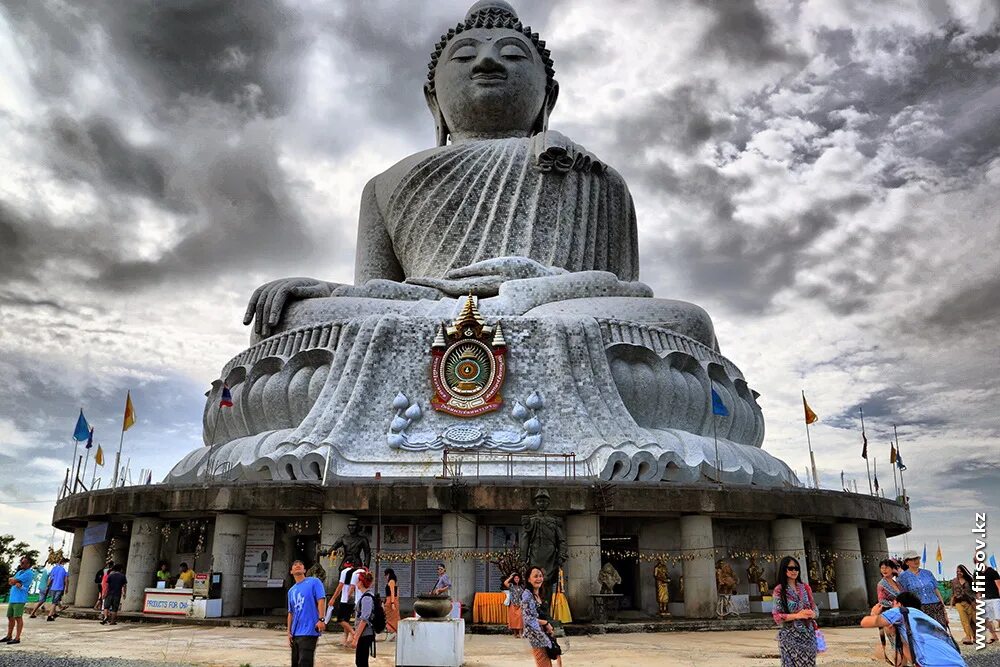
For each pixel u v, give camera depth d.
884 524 23.94
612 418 22.64
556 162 30.64
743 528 22.14
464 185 30.83
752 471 24.16
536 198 30.39
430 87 36.34
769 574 22.03
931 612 10.48
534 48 35.31
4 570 35.44
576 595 18.53
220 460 24.55
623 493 18.77
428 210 30.81
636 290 28.00
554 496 18.50
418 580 19.34
